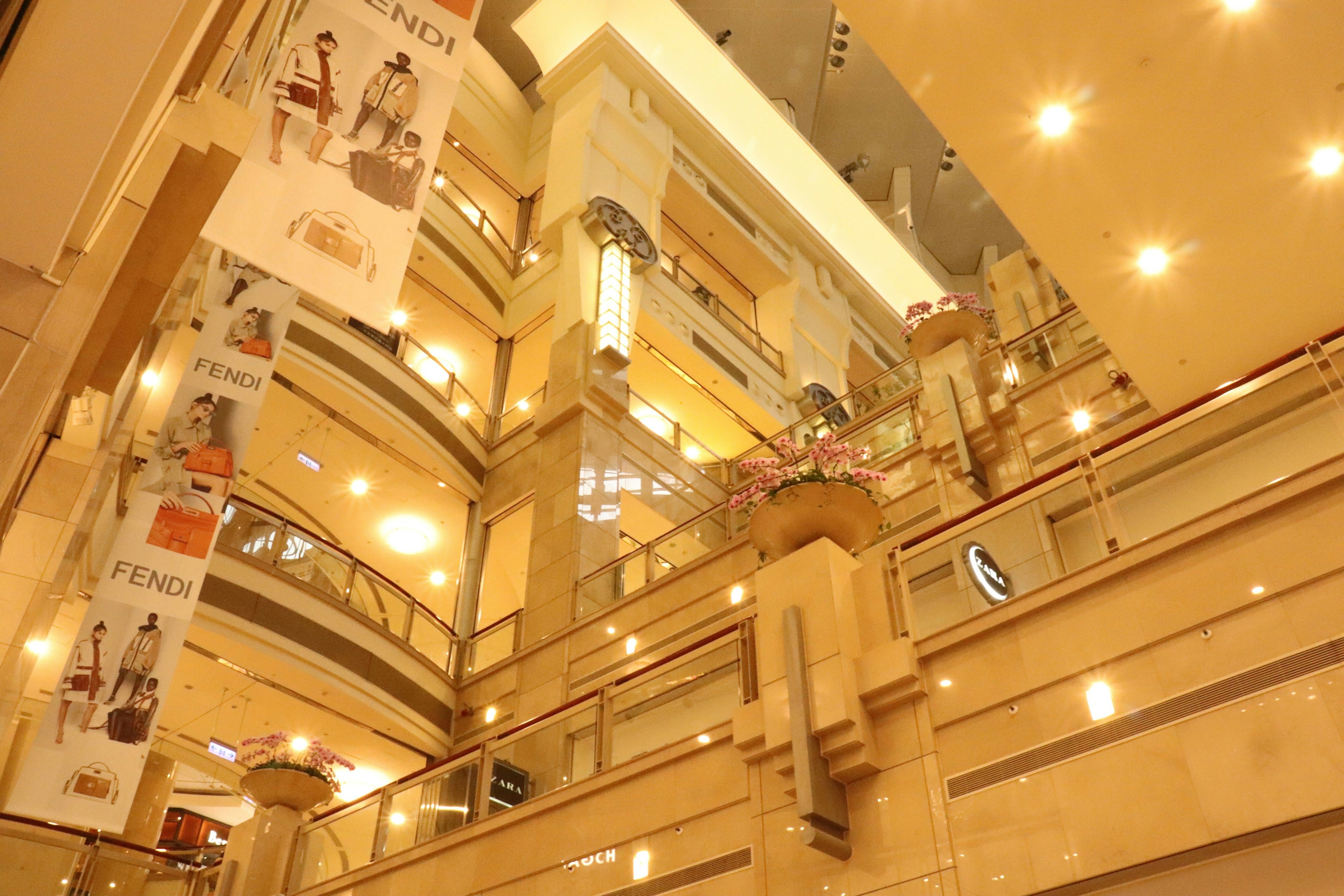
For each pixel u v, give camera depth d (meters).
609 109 19.73
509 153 21.50
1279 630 5.23
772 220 23.16
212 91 4.86
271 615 12.37
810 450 8.02
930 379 12.16
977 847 5.70
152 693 8.32
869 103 27.16
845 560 7.24
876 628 6.81
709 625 12.14
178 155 4.68
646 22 21.50
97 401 7.17
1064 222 7.70
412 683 13.90
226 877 9.58
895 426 12.73
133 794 7.95
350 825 9.50
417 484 17.19
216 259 10.70
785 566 7.34
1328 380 5.91
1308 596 5.23
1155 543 5.88
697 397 19.58
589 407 15.96
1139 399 10.17
